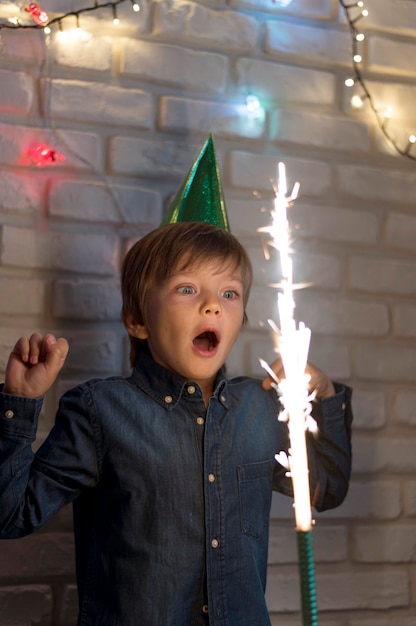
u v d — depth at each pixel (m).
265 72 1.73
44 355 1.17
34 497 1.14
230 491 1.21
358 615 1.62
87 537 1.21
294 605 1.58
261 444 1.28
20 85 1.56
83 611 1.16
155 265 1.25
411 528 1.68
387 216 1.78
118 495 1.17
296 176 1.72
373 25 1.81
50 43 1.58
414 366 1.75
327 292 1.71
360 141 1.78
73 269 1.55
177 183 1.64
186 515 1.17
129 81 1.63
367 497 1.67
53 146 1.57
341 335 1.70
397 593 1.65
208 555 1.16
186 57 1.67
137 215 1.60
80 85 1.60
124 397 1.22
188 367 1.21
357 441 1.68
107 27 1.63
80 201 1.57
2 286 1.51
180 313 1.21
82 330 1.54
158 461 1.18
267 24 1.74
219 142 1.68
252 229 1.67
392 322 1.75
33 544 1.47
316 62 1.77
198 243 1.25
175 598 1.13
